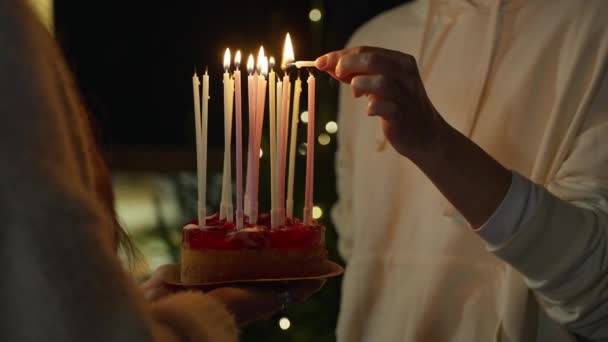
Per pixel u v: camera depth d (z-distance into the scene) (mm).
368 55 1308
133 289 944
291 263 1280
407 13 1823
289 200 1358
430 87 1694
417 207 1692
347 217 1948
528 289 1524
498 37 1629
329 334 2256
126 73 3746
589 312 1439
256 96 1299
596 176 1465
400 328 1671
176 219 2951
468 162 1384
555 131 1524
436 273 1629
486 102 1617
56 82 982
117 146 3742
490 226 1408
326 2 2988
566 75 1530
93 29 3709
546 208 1405
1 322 908
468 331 1591
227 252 1274
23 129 912
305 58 2547
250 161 1312
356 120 1875
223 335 1086
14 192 903
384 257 1735
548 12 1598
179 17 3697
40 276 904
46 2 2049
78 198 922
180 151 3746
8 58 919
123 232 1276
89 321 913
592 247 1406
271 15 3043
